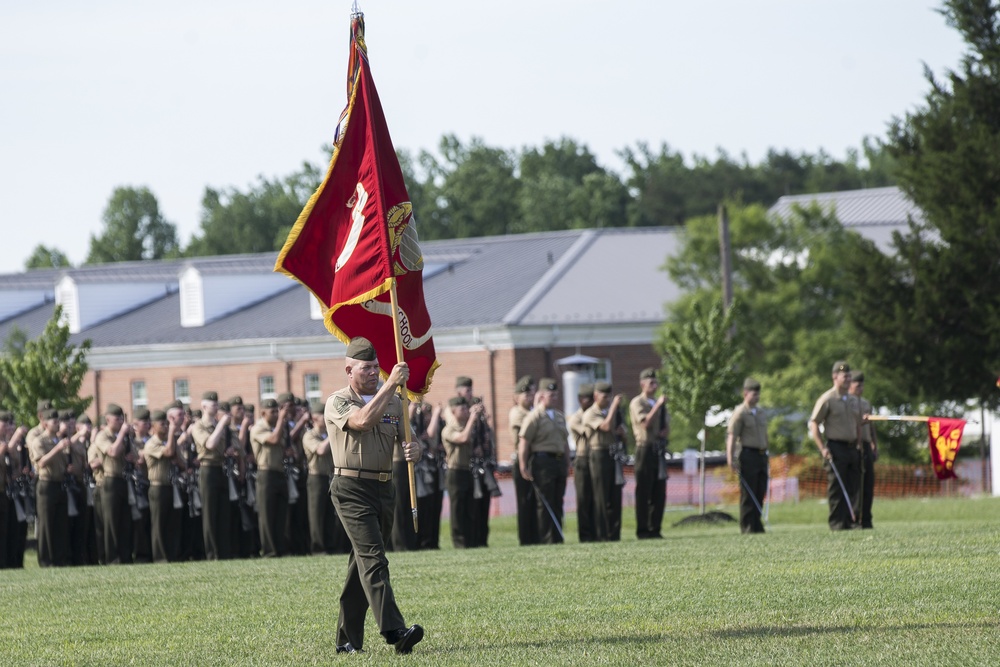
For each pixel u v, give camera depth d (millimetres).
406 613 27797
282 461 49875
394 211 25625
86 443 51500
